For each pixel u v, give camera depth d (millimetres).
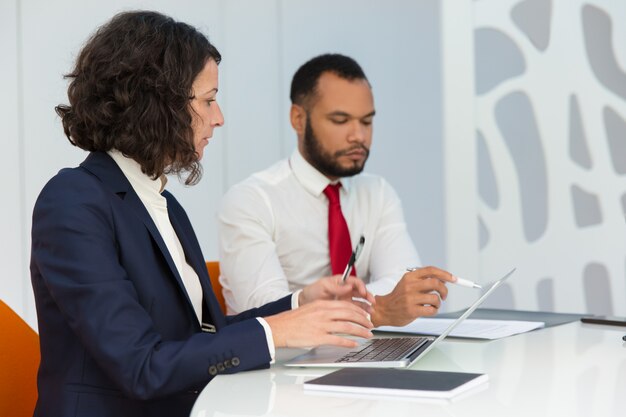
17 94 3188
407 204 4039
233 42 3650
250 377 1268
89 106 1426
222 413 1040
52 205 1333
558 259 2936
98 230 1325
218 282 2291
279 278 2207
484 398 1083
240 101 3676
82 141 1466
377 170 3988
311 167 2361
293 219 2338
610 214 2881
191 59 1447
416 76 4020
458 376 1179
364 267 2451
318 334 1318
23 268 3211
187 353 1271
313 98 2311
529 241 2988
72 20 3285
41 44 3227
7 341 1459
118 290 1284
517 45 2951
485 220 3002
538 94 2936
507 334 1627
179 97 1430
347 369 1264
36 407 1384
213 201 3611
